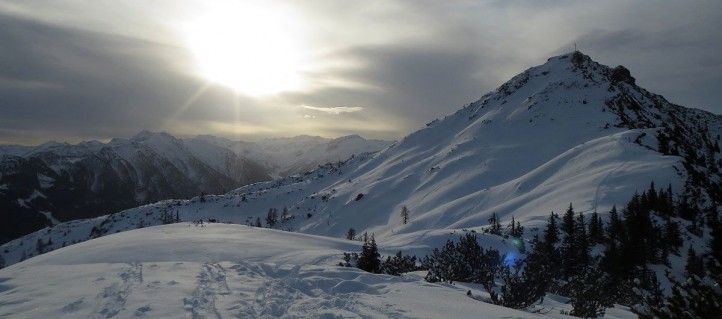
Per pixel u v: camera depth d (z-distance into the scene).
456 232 49.44
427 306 10.97
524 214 93.12
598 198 81.88
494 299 13.38
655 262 48.09
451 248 21.05
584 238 50.97
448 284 16.22
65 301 11.09
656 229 55.16
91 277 14.66
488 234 47.41
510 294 13.34
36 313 10.09
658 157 103.38
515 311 11.16
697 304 7.90
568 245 49.44
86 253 24.28
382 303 11.12
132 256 22.72
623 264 39.28
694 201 78.56
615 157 111.19
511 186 130.50
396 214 186.38
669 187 76.31
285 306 10.80
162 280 13.81
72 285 13.24
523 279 13.88
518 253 39.22
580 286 14.91
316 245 34.22
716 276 8.19
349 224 199.00
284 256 24.39
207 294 11.94
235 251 24.98
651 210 70.00
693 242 61.03
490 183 180.00
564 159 129.62
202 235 33.12
